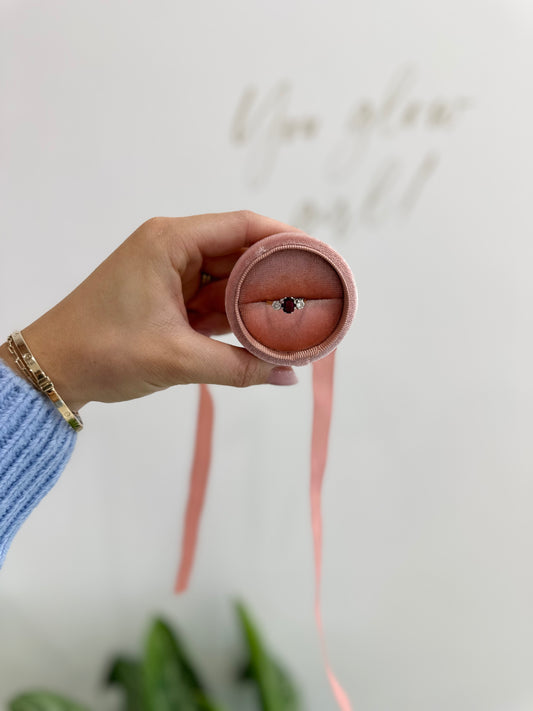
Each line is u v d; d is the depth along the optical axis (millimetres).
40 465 373
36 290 571
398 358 581
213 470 602
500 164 558
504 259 569
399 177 559
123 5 539
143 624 619
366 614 627
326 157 557
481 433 595
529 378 586
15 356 371
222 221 383
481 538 614
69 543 606
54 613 610
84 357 371
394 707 636
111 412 591
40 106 550
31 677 609
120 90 550
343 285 362
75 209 562
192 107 552
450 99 551
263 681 548
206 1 539
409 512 609
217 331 446
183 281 411
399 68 547
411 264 568
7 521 373
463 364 583
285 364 368
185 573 443
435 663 633
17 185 558
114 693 617
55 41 543
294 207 562
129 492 604
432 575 621
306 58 546
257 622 625
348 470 602
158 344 369
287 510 611
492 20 542
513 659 632
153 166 559
